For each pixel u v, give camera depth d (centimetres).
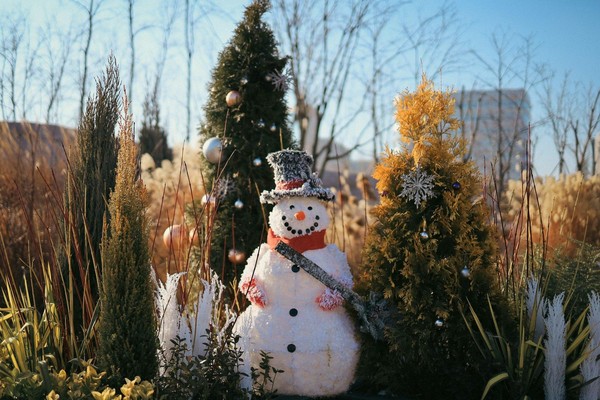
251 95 546
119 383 353
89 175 455
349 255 729
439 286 412
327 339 418
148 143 1224
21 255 600
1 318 400
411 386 423
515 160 1098
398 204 430
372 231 444
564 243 572
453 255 418
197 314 398
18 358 381
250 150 544
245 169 541
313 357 414
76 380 333
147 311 369
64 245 435
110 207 374
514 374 401
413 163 430
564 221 648
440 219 416
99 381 340
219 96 552
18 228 633
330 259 437
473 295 414
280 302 429
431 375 417
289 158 448
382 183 440
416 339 414
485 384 400
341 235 789
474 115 1260
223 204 546
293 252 425
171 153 1266
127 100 374
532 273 459
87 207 451
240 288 440
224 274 536
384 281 429
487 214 431
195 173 775
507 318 417
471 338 411
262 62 543
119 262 364
